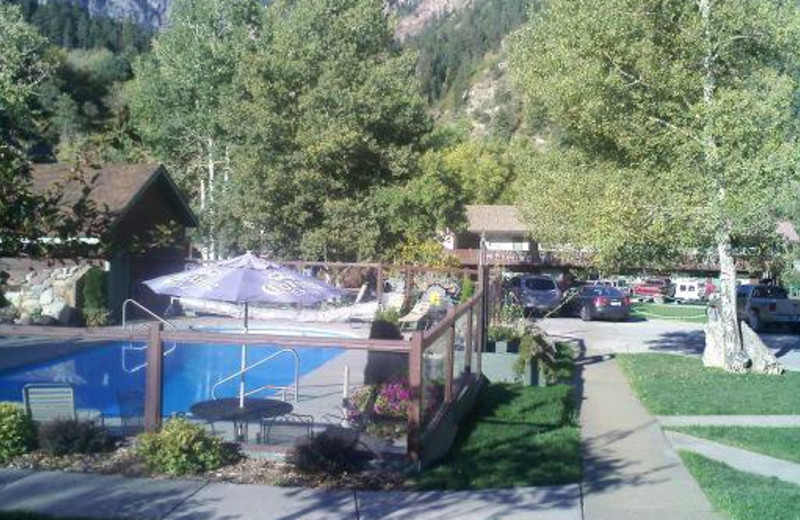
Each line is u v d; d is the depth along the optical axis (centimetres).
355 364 1806
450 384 1133
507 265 5594
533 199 2659
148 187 2753
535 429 1191
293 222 3719
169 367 1789
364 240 3600
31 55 2572
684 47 1792
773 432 1229
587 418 1341
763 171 1636
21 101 616
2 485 852
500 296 2158
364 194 3759
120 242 571
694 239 1769
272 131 3622
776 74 1747
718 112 1658
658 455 1082
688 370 1894
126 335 955
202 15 4444
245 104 3709
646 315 3781
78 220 522
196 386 1602
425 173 3819
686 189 1756
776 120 1672
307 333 2156
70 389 1037
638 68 1786
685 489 913
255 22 4569
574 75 1820
